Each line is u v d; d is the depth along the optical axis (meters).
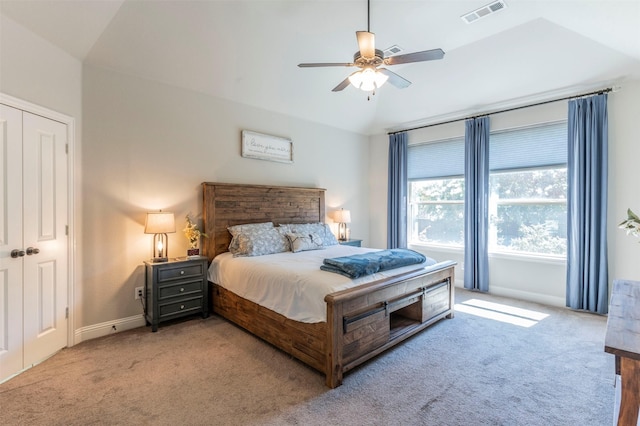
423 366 2.47
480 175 4.50
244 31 3.29
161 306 3.18
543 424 1.80
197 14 2.96
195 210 3.76
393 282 2.64
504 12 2.98
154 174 3.42
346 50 3.80
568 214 3.78
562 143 3.93
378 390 2.15
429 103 4.78
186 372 2.38
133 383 2.22
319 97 4.68
